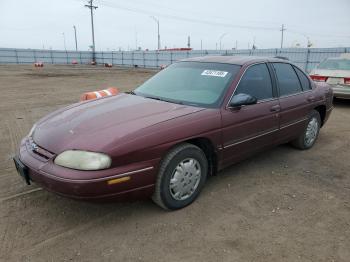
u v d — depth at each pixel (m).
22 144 3.34
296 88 4.85
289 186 3.93
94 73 27.98
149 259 2.58
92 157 2.66
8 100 10.69
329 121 7.79
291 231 2.99
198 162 3.38
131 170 2.79
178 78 4.19
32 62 50.94
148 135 2.90
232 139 3.67
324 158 4.96
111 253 2.64
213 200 3.54
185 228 3.01
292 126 4.68
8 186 3.79
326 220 3.19
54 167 2.74
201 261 2.57
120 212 3.26
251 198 3.60
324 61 10.69
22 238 2.81
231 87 3.73
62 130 3.05
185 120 3.21
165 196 3.12
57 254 2.62
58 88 14.78
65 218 3.14
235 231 2.97
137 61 46.19
